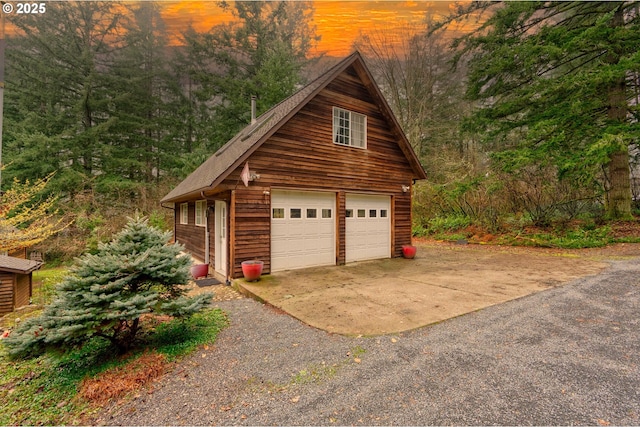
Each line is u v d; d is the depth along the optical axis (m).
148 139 19.80
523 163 10.28
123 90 19.08
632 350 3.25
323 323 4.27
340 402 2.53
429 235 15.88
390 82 20.66
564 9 11.10
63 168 16.28
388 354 3.31
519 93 11.65
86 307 3.23
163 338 3.92
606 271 6.89
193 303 3.67
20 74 16.83
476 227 14.41
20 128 15.92
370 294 5.66
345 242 8.98
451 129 19.92
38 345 3.06
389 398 2.54
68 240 13.58
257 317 4.66
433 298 5.31
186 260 3.93
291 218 7.96
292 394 2.67
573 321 4.08
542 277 6.64
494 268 7.89
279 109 9.35
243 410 2.49
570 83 9.50
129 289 3.56
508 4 11.05
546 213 12.38
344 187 8.90
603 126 10.60
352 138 9.25
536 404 2.41
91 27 18.70
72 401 2.84
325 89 8.52
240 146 8.37
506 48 11.09
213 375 3.04
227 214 7.21
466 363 3.06
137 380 2.93
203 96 20.19
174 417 2.46
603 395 2.51
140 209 17.48
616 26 10.08
